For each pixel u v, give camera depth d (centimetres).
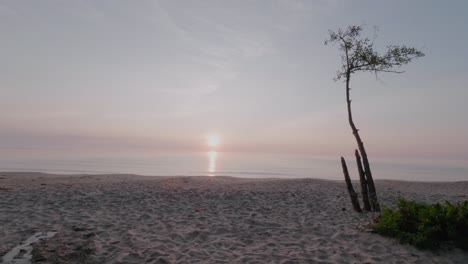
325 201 1307
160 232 807
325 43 1170
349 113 1138
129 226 848
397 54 1101
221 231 844
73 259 612
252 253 678
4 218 870
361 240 767
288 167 5847
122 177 2223
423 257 660
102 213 982
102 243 703
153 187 1570
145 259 621
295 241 765
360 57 1109
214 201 1261
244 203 1239
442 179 3616
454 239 705
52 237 727
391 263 629
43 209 993
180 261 620
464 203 779
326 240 771
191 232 812
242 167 5519
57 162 5019
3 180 1792
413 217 790
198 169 4678
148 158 8312
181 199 1272
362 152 1124
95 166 4453
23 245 673
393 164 9144
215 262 621
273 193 1487
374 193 1108
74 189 1404
